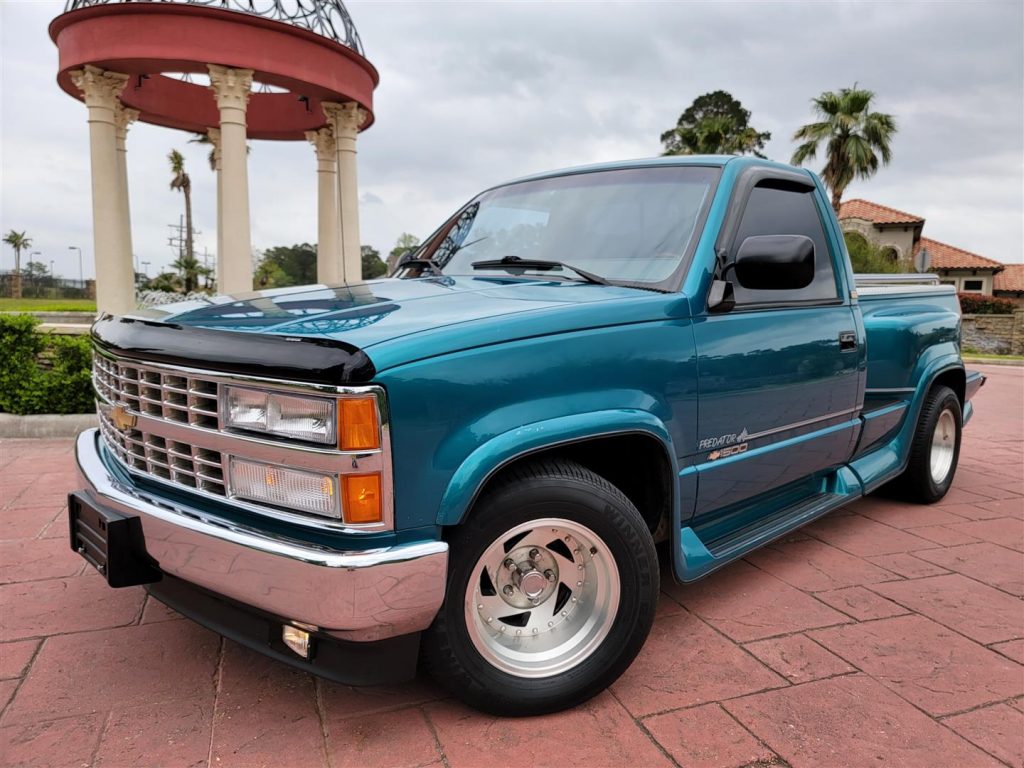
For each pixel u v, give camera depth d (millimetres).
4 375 6387
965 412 5176
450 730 2230
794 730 2266
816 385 3285
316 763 2064
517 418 2105
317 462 1863
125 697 2379
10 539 3820
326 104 13719
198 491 2119
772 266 2635
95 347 2631
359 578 1845
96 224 12438
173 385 2164
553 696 2283
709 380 2686
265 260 61188
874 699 2445
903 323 4195
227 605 2105
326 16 12875
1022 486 5344
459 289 2723
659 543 2893
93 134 12211
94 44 11484
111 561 2178
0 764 2035
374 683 2031
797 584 3408
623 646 2375
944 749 2188
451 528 2098
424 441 1935
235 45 11602
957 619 3062
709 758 2123
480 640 2184
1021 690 2520
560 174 3549
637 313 2475
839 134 30906
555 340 2229
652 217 3000
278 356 1886
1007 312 39719
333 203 16469
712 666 2645
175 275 47562
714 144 34844
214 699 2373
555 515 2213
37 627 2855
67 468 5227
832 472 3879
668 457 2523
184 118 15164
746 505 3268
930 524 4352
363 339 1937
